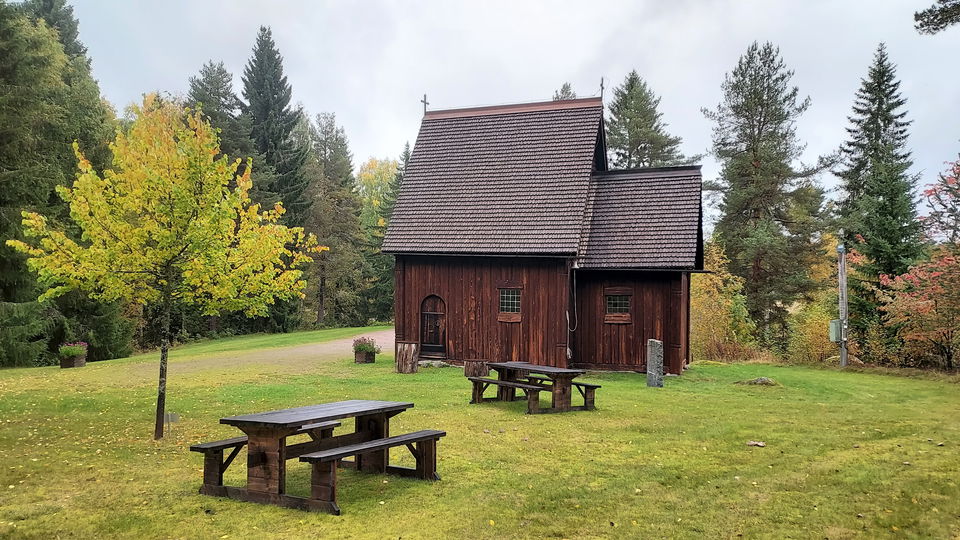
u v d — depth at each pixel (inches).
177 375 740.0
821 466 324.5
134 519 249.6
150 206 404.8
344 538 230.1
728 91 1558.8
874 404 547.5
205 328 1830.7
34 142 1034.1
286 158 1946.4
